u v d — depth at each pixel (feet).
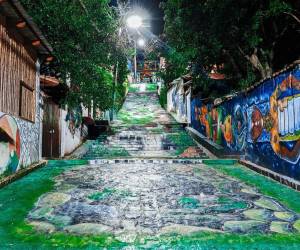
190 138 59.16
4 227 15.52
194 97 68.90
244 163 37.73
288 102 27.20
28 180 27.76
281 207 19.30
